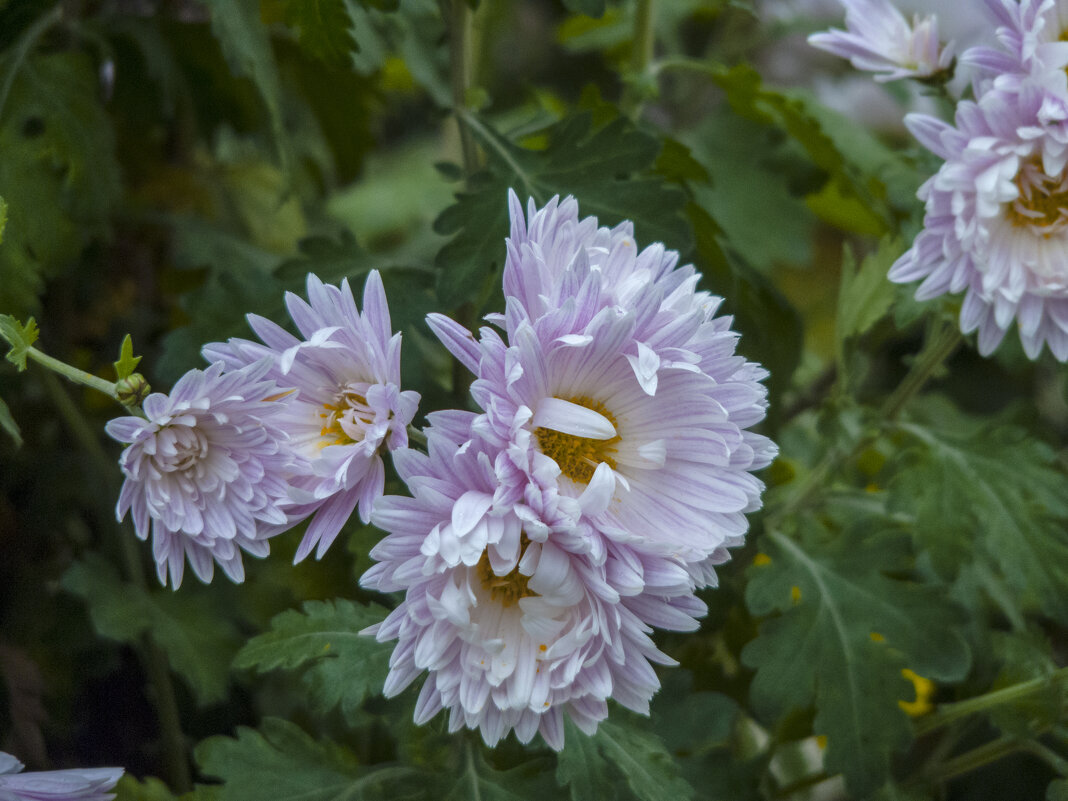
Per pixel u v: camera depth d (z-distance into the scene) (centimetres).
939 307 43
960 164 38
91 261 48
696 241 46
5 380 46
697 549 34
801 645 42
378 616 39
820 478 45
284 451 34
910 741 41
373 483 34
